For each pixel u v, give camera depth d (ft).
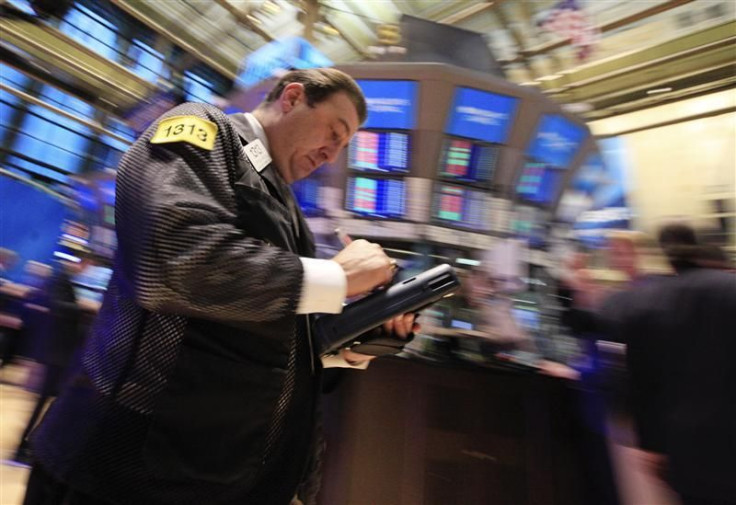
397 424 5.51
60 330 9.41
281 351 2.97
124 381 2.60
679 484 4.92
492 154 9.96
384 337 3.59
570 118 10.66
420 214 9.53
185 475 2.58
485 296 7.29
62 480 2.53
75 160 19.01
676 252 5.66
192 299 2.40
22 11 13.32
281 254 2.72
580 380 5.98
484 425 5.56
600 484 5.43
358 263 3.10
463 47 12.92
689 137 14.32
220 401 2.70
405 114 9.85
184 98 16.94
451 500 5.29
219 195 2.72
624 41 15.15
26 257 17.67
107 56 16.46
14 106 17.98
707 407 4.86
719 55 12.74
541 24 15.05
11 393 11.26
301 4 15.65
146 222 2.38
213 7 17.38
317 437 3.74
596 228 11.06
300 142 3.49
